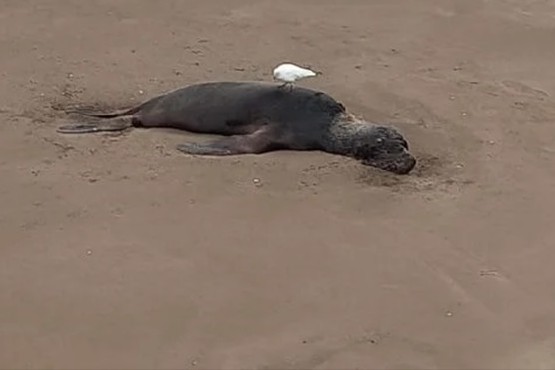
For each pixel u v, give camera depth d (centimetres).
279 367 2167
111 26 4006
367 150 3003
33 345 2211
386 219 2738
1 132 3116
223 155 3030
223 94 3175
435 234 2680
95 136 3131
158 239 2598
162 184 2855
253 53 3812
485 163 3062
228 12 4197
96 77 3556
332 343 2250
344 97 3456
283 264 2522
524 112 3412
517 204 2845
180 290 2405
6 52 3725
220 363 2173
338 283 2459
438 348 2255
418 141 3180
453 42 4006
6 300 2348
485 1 4422
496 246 2644
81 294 2377
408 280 2484
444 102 3456
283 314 2342
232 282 2444
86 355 2188
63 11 4138
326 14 4225
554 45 4009
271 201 2795
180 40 3900
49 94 3409
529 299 2438
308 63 3747
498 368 2202
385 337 2280
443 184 2934
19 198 2758
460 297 2431
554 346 2277
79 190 2808
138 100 3400
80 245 2559
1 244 2553
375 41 3975
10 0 4228
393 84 3581
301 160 3025
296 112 3106
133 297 2373
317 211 2758
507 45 4000
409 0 4403
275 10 4238
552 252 2628
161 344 2230
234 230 2652
